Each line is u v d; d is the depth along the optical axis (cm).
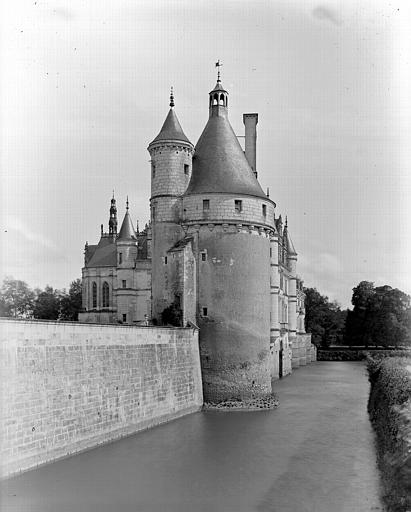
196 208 5444
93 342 3825
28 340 3219
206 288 5397
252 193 5516
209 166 5591
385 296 15100
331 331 18462
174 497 2945
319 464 3547
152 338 4594
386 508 2658
